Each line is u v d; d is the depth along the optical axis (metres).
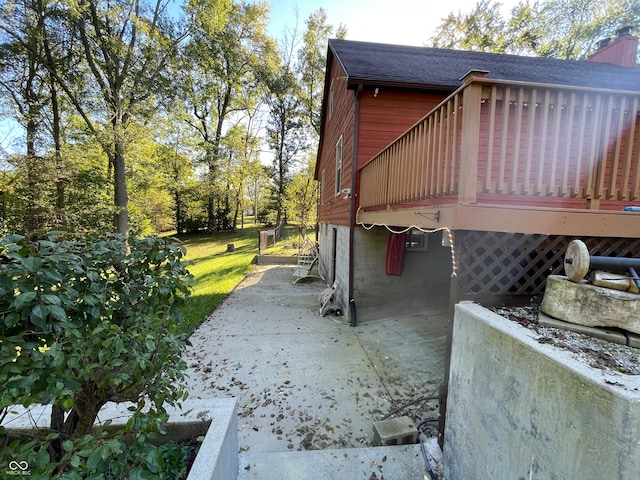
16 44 10.80
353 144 5.90
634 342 1.50
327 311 6.56
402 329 5.50
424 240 6.31
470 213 2.28
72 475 1.09
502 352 1.58
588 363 1.19
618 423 0.97
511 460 1.49
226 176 21.02
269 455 2.42
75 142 13.23
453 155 2.42
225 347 4.75
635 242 2.54
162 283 1.71
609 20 14.44
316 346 4.80
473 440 1.84
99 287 1.46
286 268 11.99
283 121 24.44
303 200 23.91
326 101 10.85
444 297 6.38
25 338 1.20
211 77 19.12
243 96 22.45
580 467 1.10
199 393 3.49
